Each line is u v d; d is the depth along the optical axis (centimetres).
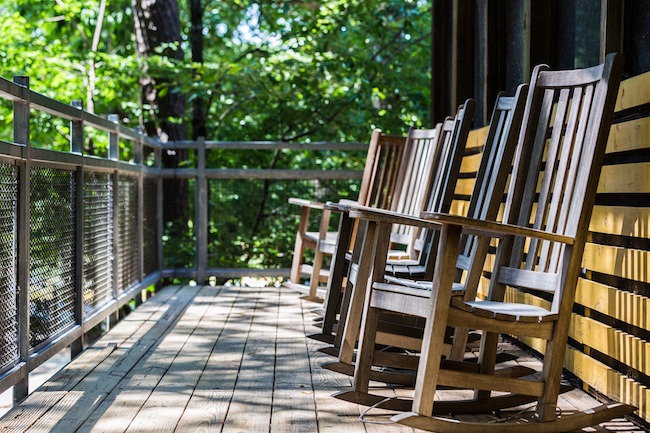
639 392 276
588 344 327
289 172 696
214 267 699
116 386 333
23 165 321
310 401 309
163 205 698
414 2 1019
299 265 577
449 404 292
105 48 1255
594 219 327
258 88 896
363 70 958
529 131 305
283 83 929
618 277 303
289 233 700
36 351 341
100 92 965
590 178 270
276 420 283
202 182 689
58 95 966
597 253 320
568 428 269
